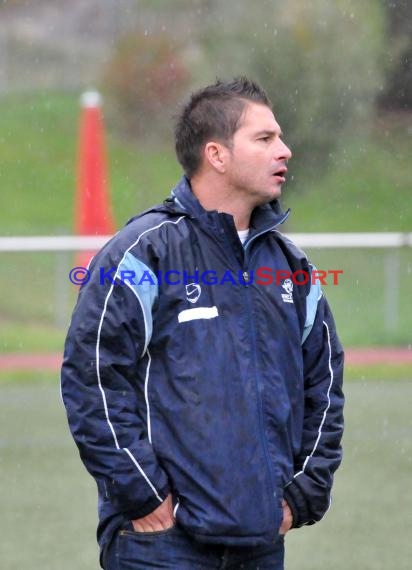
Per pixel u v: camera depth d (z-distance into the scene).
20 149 65.50
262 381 9.78
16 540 17.66
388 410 26.80
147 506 9.56
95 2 72.19
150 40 61.03
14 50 73.31
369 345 33.81
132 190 56.12
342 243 30.12
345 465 22.36
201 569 9.77
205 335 9.67
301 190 47.03
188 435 9.55
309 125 43.72
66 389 9.70
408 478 21.44
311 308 10.44
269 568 10.14
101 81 63.09
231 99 10.16
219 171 10.14
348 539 17.94
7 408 27.08
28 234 55.53
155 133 59.97
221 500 9.51
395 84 47.19
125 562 9.88
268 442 9.74
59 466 22.19
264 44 44.12
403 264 37.59
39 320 38.59
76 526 18.42
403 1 46.59
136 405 9.71
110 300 9.59
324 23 45.00
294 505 10.05
